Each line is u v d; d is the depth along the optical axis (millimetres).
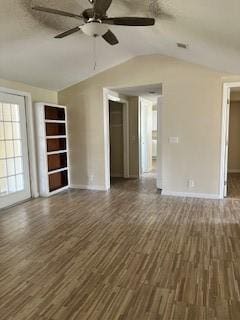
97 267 2572
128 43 4320
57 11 2459
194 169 5031
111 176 7488
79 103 5730
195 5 2400
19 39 3428
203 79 4773
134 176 7312
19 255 2832
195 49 3867
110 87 5496
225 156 4875
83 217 4020
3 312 1950
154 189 5812
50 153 5355
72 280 2357
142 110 7441
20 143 4902
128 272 2473
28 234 3391
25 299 2100
